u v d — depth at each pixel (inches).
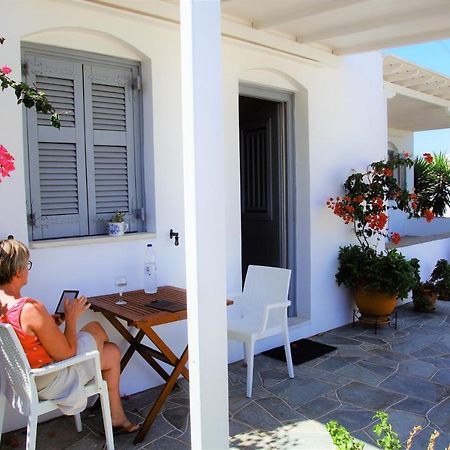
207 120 75.9
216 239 77.8
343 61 198.1
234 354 160.4
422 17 149.1
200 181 75.8
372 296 193.3
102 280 128.7
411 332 192.7
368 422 116.6
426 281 246.2
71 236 127.5
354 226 204.1
